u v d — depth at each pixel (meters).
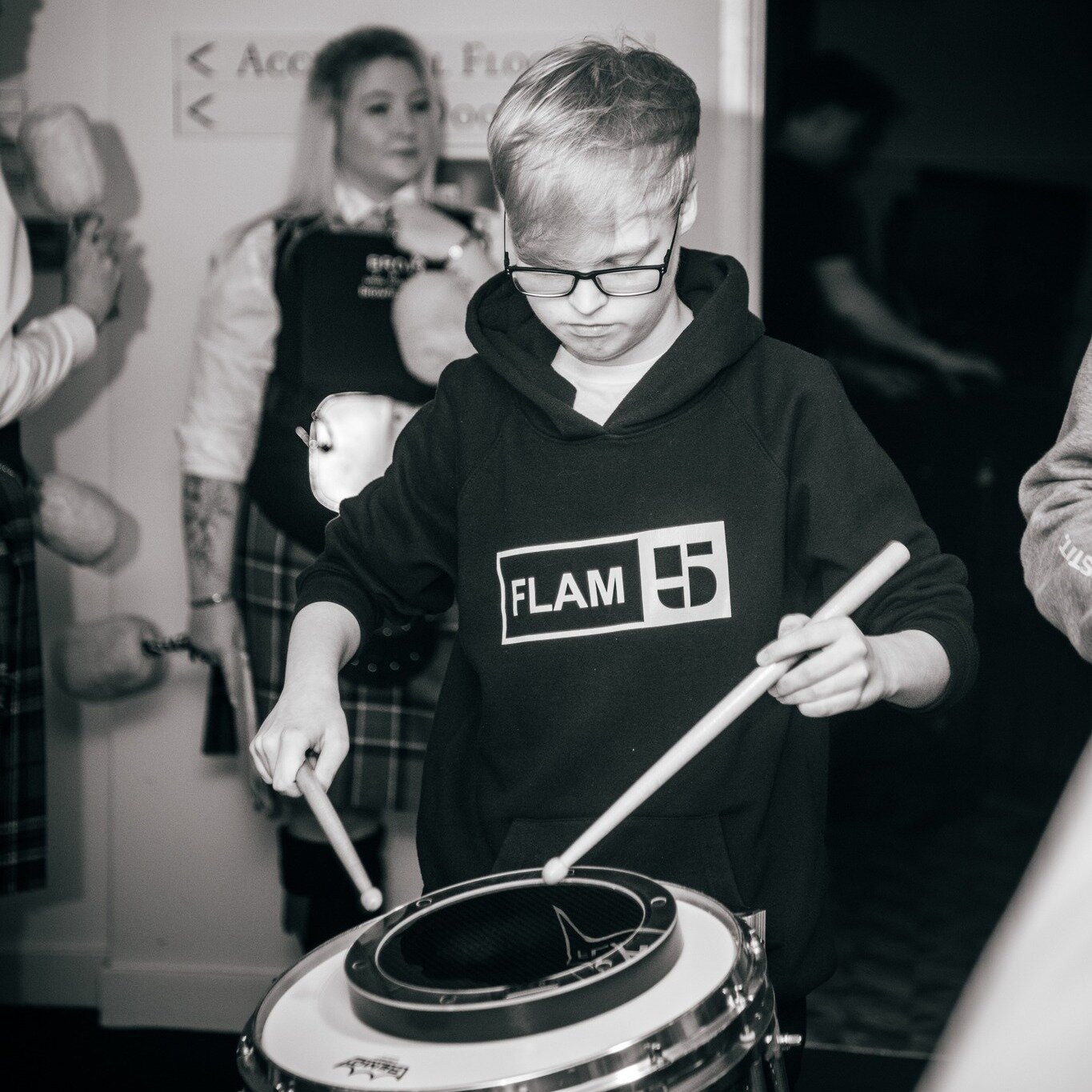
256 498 2.37
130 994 2.58
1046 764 3.44
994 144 3.37
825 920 1.16
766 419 1.14
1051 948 0.35
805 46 3.36
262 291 2.33
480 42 2.38
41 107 2.28
